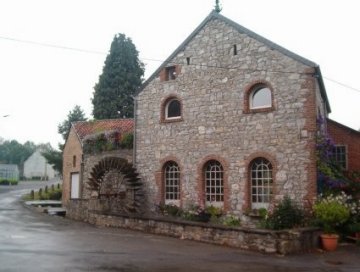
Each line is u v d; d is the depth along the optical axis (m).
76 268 9.07
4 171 71.06
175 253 11.50
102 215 17.58
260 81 15.59
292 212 13.89
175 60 18.11
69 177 25.64
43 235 13.84
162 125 18.23
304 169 14.34
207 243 13.39
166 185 18.05
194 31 17.53
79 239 13.25
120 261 10.05
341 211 13.10
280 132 14.96
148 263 9.98
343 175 15.52
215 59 16.91
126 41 35.94
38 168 80.44
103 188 19.58
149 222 15.52
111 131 22.98
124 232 15.41
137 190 18.36
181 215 16.80
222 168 16.34
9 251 10.77
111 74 35.22
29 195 33.81
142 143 18.83
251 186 15.59
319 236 13.09
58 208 23.55
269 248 11.92
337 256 11.86
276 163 14.91
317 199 13.98
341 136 18.09
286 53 15.06
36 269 8.80
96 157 22.75
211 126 16.72
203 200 16.62
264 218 14.65
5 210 22.44
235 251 12.13
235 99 16.19
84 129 25.69
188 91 17.55
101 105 34.84
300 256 11.73
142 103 19.06
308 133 14.39
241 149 15.82
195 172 16.95
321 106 17.25
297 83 14.77
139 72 36.03
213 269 9.66
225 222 15.56
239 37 16.33
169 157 17.83
